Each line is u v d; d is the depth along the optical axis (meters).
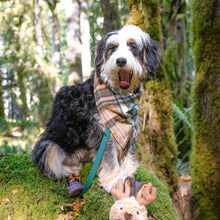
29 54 8.40
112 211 1.84
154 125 3.57
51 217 2.34
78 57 8.45
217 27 3.34
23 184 2.45
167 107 3.64
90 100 2.42
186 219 3.58
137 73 2.35
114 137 2.30
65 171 2.48
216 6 3.33
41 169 2.49
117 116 2.31
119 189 1.96
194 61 3.66
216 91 3.41
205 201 3.54
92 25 10.79
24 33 7.14
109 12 6.77
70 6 8.47
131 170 2.52
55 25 12.59
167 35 6.46
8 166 2.60
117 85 2.35
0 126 6.25
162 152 3.56
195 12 3.53
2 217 2.34
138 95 2.48
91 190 2.42
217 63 3.38
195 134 3.66
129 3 3.68
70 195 2.34
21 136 6.16
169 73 6.12
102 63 2.45
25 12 7.31
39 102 7.82
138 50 2.46
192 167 3.72
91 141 2.42
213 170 3.48
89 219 2.30
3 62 8.59
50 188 2.45
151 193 1.93
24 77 9.28
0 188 2.43
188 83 6.68
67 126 2.43
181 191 3.85
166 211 2.42
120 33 2.45
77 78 8.37
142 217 1.80
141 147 3.50
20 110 16.92
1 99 6.44
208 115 3.49
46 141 2.48
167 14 6.32
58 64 12.66
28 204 2.38
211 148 3.48
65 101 2.47
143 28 3.54
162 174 3.53
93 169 2.27
